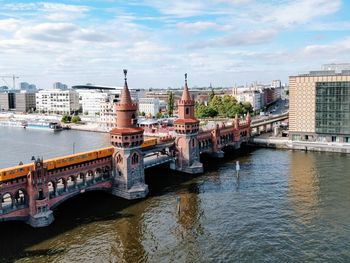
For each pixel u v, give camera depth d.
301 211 84.50
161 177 118.56
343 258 62.75
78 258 64.12
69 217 82.88
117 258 64.12
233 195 97.69
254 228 75.69
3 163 148.62
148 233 74.19
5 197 87.81
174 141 127.44
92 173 93.88
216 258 63.66
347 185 103.75
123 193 96.56
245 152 162.12
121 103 98.25
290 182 108.50
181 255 64.88
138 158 99.69
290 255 64.19
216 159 147.38
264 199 93.62
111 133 98.12
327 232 73.06
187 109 126.12
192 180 114.19
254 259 62.97
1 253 65.75
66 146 190.50
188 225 78.00
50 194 82.62
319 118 164.38
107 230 75.75
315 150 160.00
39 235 73.19
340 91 158.00
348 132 158.50
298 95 168.62
